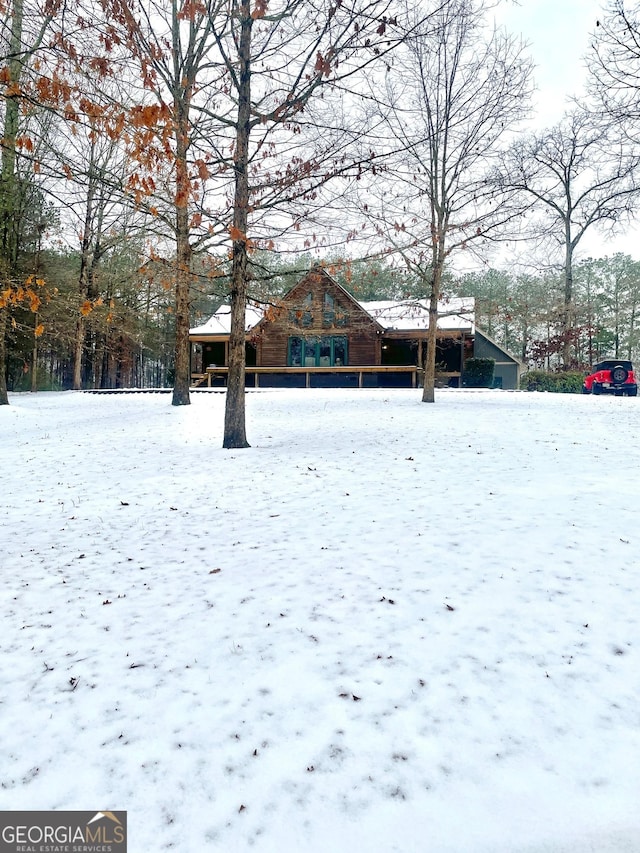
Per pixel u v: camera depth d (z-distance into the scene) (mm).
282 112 8078
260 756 2268
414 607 3523
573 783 2045
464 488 6402
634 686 2623
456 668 2834
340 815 1954
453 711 2494
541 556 4195
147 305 26391
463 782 2072
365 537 4926
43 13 5297
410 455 8594
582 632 3119
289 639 3217
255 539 5109
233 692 2725
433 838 1841
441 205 16656
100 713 2613
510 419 12453
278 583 4039
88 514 6277
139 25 5641
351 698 2623
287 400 18828
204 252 13141
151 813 2012
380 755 2236
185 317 17062
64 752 2355
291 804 2014
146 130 5305
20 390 37250
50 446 11055
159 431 12406
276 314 10188
